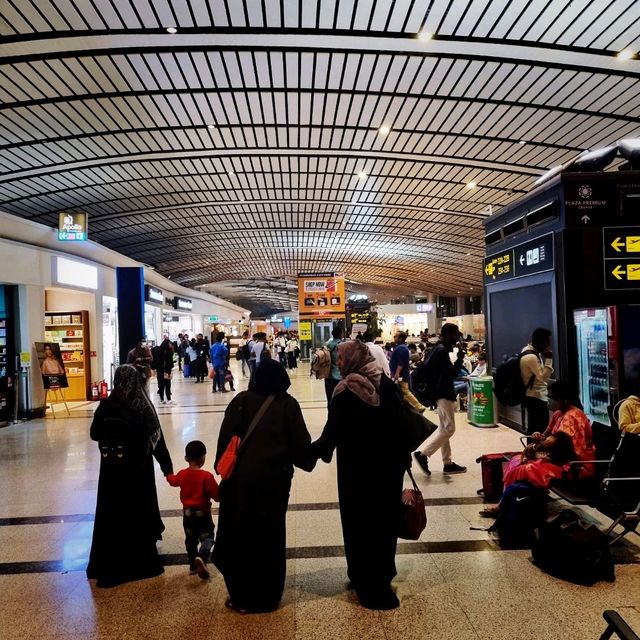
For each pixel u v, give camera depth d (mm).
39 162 12742
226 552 2533
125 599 2715
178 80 9531
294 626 2398
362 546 2576
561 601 2568
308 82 9773
